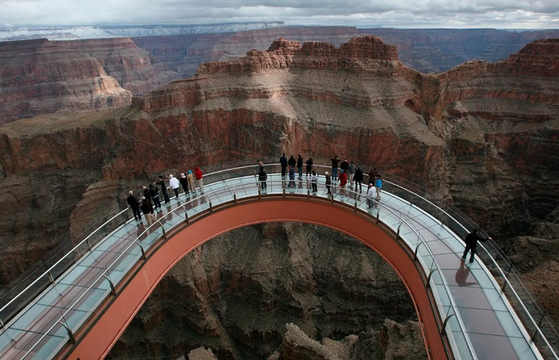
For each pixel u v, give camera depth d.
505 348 16.89
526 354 16.64
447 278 20.89
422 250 23.38
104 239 25.89
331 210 30.92
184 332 53.66
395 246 25.33
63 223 73.81
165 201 30.52
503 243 69.06
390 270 55.75
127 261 23.19
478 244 23.27
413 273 22.66
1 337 18.22
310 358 32.97
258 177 34.72
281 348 36.09
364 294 54.47
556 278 32.94
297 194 32.09
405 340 32.19
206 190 33.41
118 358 52.28
